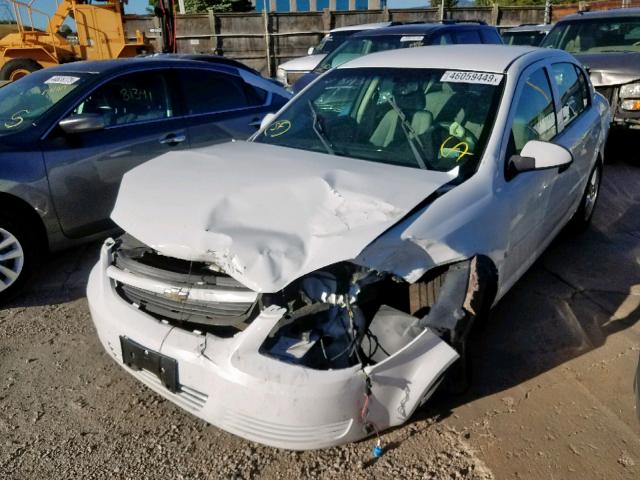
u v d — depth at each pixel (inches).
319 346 94.8
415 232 99.7
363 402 93.0
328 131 143.8
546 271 178.9
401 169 121.4
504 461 103.7
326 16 721.0
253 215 101.8
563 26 354.0
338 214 100.6
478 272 106.4
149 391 124.2
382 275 100.9
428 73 146.6
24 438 110.2
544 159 123.2
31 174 163.3
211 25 701.3
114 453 106.6
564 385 124.3
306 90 163.8
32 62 535.8
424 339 97.5
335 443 94.7
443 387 113.8
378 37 390.6
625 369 129.8
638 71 285.3
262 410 90.6
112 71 193.6
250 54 723.4
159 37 660.7
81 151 175.5
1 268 157.9
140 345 100.6
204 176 117.0
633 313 153.6
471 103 134.5
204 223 99.6
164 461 104.7
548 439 109.0
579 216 197.6
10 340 143.5
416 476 100.5
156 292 104.4
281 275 90.5
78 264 187.3
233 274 92.6
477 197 114.6
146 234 103.1
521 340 141.3
